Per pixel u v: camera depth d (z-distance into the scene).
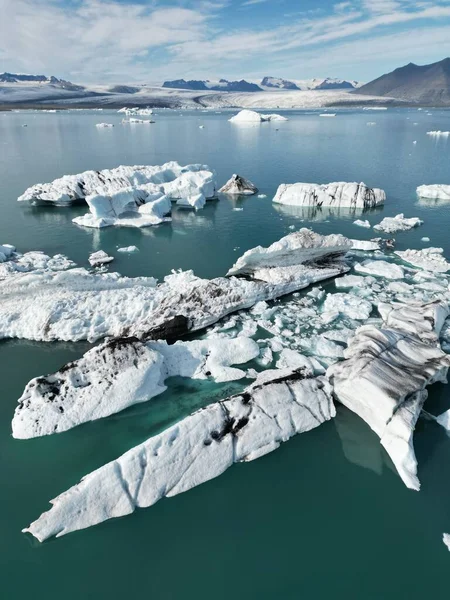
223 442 13.04
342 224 35.47
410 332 17.84
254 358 17.98
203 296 21.08
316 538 11.12
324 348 18.33
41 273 22.61
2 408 15.25
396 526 11.39
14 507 11.85
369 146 78.69
